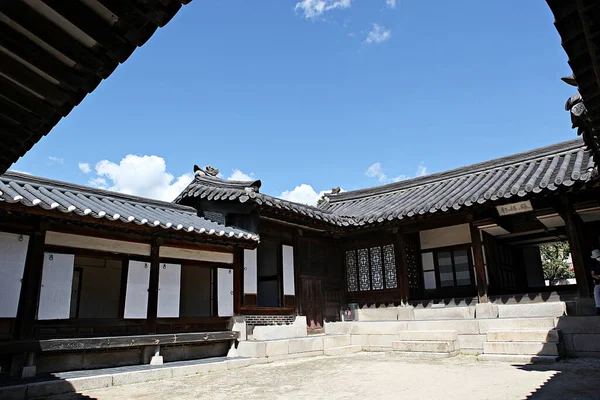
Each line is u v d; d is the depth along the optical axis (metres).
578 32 3.45
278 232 13.81
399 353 11.13
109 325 9.50
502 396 5.96
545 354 9.04
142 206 12.06
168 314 10.55
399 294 14.08
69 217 8.53
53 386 7.35
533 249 16.17
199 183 13.83
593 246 12.05
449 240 14.33
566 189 10.23
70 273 9.08
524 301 11.77
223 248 12.09
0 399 6.77
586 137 6.44
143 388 7.79
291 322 13.40
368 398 6.25
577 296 10.93
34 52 3.32
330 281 15.17
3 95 3.70
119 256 9.95
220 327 11.63
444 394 6.29
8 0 2.91
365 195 18.34
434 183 16.59
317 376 8.38
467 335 10.92
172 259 10.91
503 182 12.94
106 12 3.10
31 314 8.31
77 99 3.88
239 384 7.88
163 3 3.07
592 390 6.00
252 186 11.95
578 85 4.11
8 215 8.30
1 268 8.09
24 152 4.52
